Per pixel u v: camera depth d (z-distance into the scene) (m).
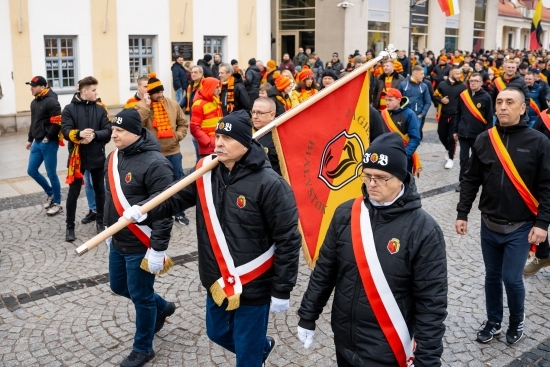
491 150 4.30
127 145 4.07
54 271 5.98
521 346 4.50
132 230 3.94
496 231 4.34
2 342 4.56
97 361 4.29
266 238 3.40
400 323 2.79
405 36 28.91
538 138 4.15
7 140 13.91
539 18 32.41
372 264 2.76
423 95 10.91
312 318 2.99
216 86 7.61
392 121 7.58
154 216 3.53
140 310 4.11
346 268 2.85
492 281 4.50
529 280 5.79
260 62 15.95
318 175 4.92
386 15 27.66
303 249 4.92
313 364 4.25
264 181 3.32
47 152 7.91
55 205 8.11
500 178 4.25
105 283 5.68
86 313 5.05
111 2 16.70
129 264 4.02
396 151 2.70
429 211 8.22
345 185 5.15
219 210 3.38
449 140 10.90
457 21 33.78
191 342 4.57
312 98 4.50
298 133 4.75
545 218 4.13
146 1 17.56
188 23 18.70
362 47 26.28
